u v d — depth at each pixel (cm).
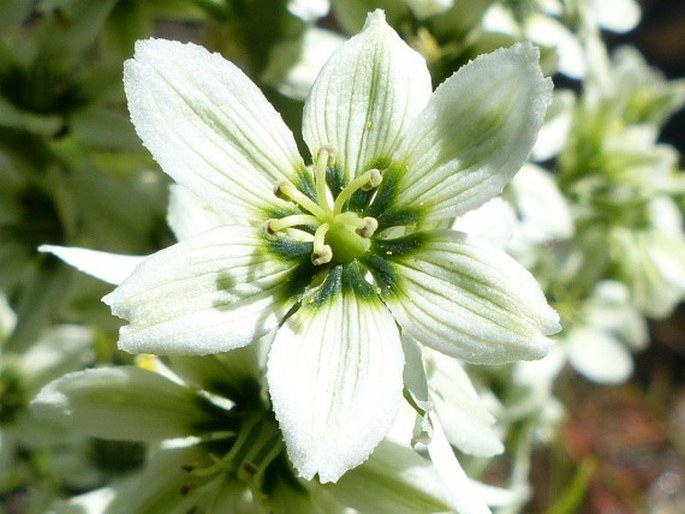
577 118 12
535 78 6
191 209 8
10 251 10
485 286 7
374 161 7
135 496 8
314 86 7
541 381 12
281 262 7
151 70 6
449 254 7
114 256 7
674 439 23
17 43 10
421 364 7
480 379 12
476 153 7
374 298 7
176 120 7
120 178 11
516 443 13
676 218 13
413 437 6
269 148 7
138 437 8
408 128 7
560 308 13
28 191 10
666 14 25
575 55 11
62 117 10
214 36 11
